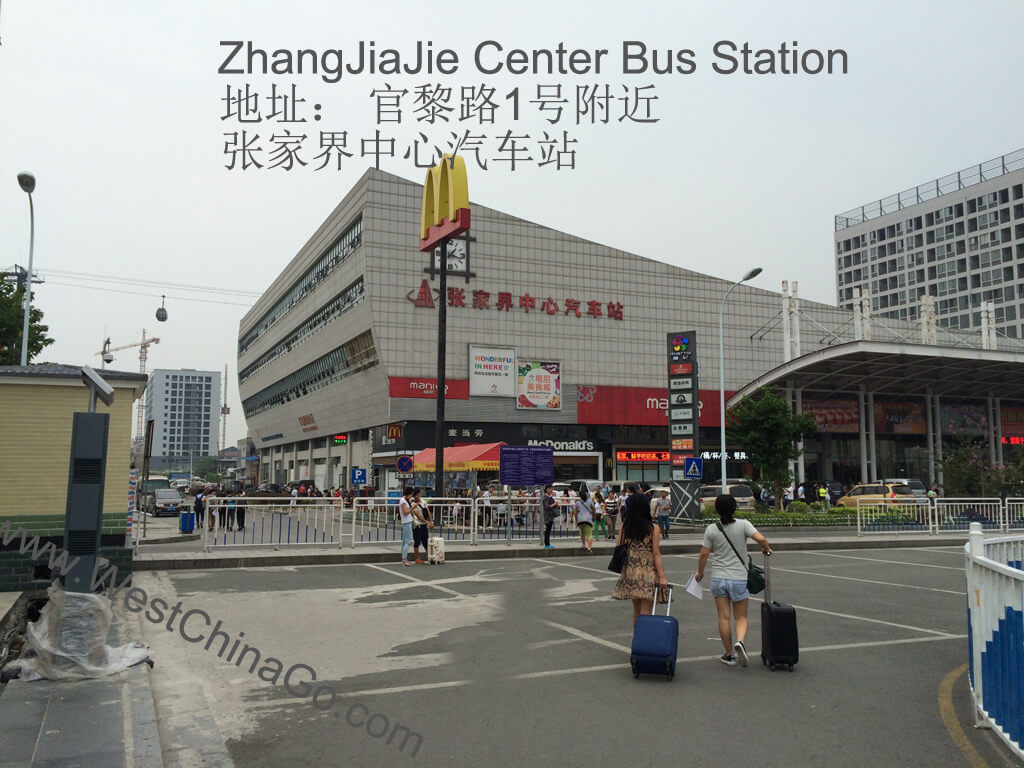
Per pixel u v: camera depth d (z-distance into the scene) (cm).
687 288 5747
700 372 5744
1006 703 518
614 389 5409
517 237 5225
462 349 4978
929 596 1239
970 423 5894
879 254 10281
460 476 3809
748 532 755
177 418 15012
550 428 5209
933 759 497
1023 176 8575
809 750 511
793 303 5238
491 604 1104
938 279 9438
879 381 5294
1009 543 715
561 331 5294
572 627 931
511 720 573
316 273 5922
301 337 6397
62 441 1193
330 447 6188
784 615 731
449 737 536
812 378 5028
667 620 696
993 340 5656
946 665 755
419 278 4881
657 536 764
